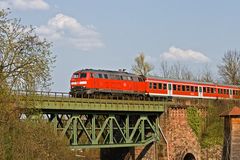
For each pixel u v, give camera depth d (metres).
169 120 63.34
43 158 34.78
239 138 35.59
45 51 36.50
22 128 33.12
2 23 35.00
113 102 54.09
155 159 62.69
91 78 59.34
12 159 31.61
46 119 44.50
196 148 67.44
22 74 35.06
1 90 32.91
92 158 79.38
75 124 49.69
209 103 71.56
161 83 69.19
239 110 36.38
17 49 35.47
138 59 96.31
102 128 53.28
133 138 62.28
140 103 58.59
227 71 118.56
